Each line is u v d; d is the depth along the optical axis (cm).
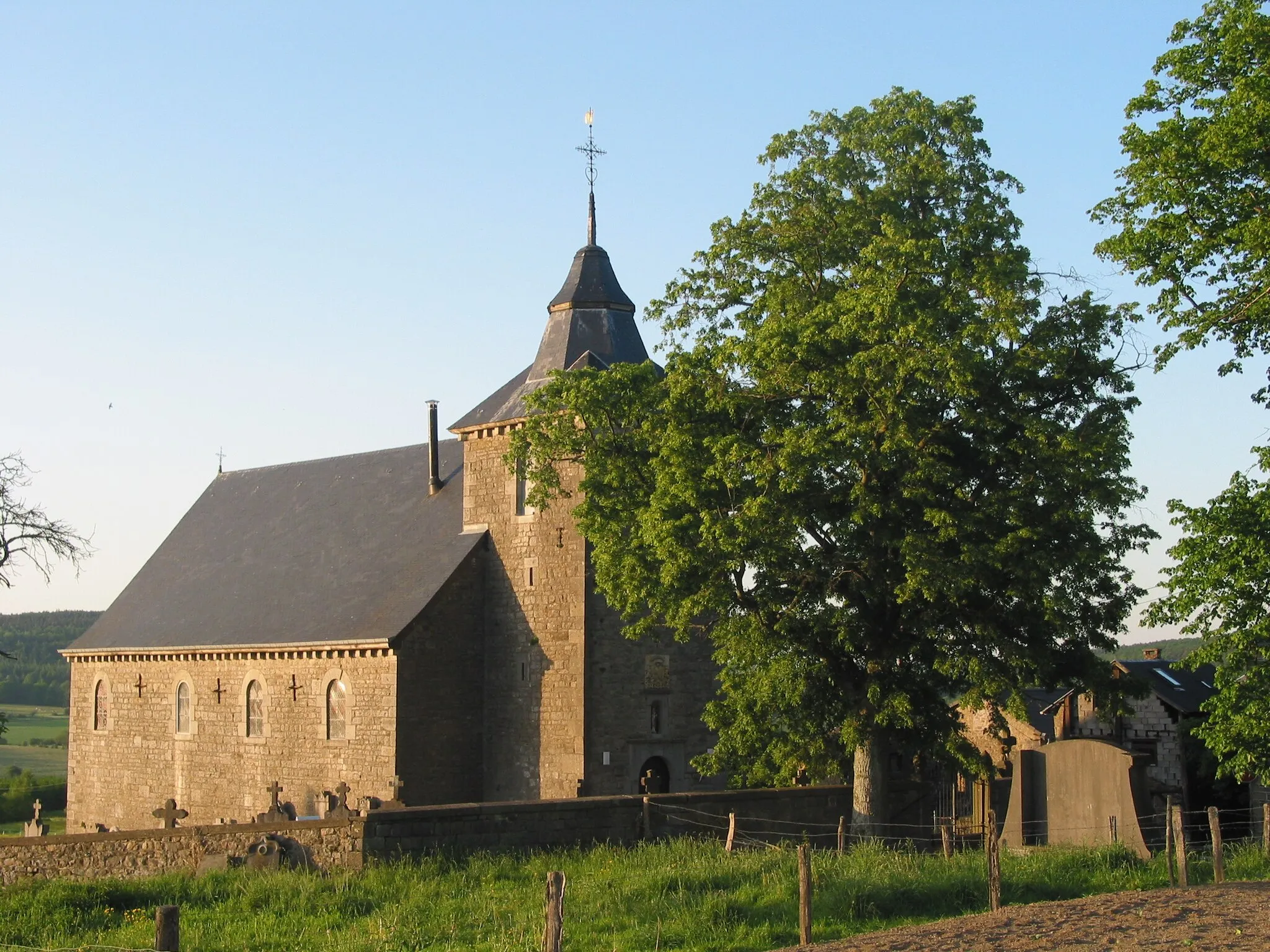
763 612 3094
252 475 5806
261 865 2525
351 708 4194
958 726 3206
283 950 1958
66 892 2278
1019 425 2930
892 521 2948
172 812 4144
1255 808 3778
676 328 3244
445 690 4141
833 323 2878
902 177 3095
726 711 3309
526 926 2025
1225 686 2444
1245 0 2403
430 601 4116
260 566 5081
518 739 4088
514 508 4200
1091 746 2845
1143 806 2756
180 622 5050
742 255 3209
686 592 3050
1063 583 2945
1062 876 2353
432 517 4588
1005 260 2919
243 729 4612
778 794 3266
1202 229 2459
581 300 4278
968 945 1733
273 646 4431
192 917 2177
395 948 1933
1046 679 3109
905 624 3117
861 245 3105
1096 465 2836
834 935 1969
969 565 2797
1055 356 2869
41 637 16738
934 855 2697
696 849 2655
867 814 3156
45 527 4703
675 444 2922
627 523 3173
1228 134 2317
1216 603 2444
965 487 2995
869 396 2823
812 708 3169
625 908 2112
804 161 3180
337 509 5109
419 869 2506
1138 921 1827
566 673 3975
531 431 3272
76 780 5366
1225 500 2448
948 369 2730
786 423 3019
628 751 3975
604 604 4000
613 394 3200
